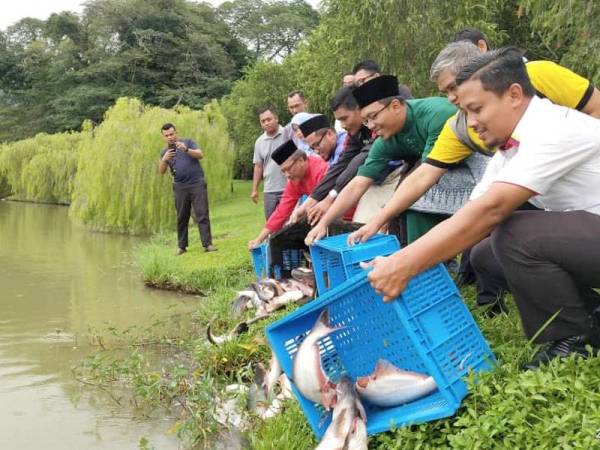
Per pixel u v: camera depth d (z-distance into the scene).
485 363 3.15
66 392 5.00
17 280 9.65
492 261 3.87
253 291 6.09
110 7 53.88
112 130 16.58
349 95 5.23
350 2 13.66
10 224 18.84
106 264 11.20
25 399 4.87
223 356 5.10
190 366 5.46
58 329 6.79
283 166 6.28
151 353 5.92
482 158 4.30
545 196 3.02
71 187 26.42
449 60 3.63
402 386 3.05
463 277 4.92
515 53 2.87
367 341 3.29
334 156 6.36
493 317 4.03
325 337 3.35
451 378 2.96
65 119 51.62
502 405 2.75
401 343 3.13
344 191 4.51
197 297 8.36
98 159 16.45
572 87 3.59
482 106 2.87
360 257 3.76
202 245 11.25
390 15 13.25
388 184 5.09
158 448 3.98
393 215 3.91
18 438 4.19
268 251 6.00
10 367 5.62
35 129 54.28
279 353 3.37
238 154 30.75
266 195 9.71
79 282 9.47
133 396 4.87
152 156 16.00
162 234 14.70
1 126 55.31
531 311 3.03
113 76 53.41
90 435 4.21
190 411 4.46
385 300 2.90
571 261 2.85
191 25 54.94
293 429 3.50
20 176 28.98
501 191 2.74
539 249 2.86
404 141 4.45
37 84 56.72
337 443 2.99
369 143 5.18
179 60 53.41
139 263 10.46
